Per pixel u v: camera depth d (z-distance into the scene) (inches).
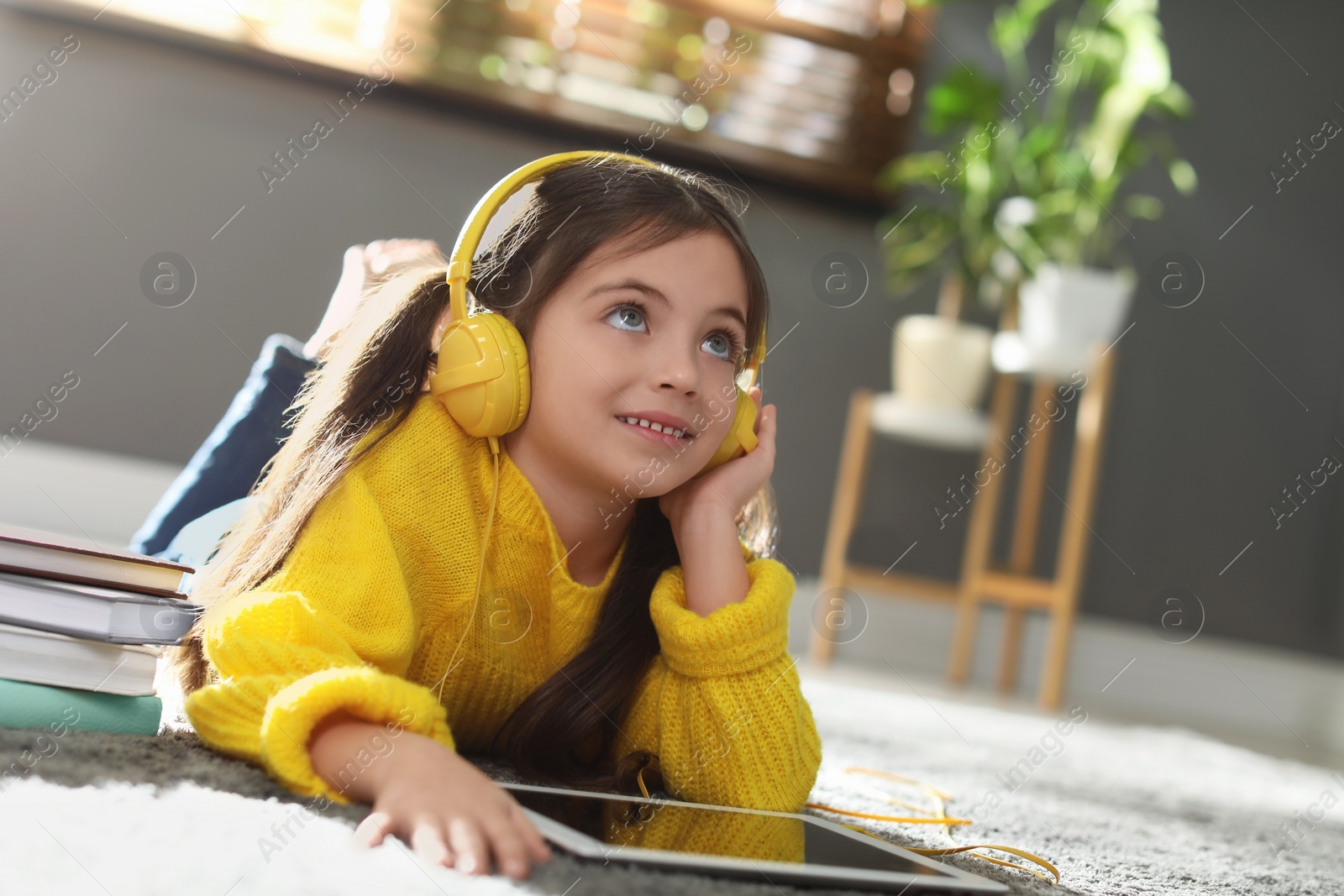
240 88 109.7
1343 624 130.6
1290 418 135.0
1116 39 121.1
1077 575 110.6
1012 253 114.3
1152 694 127.7
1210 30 134.4
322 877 18.1
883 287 127.3
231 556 32.4
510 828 20.6
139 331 105.6
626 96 122.5
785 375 124.6
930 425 111.4
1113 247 134.0
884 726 63.2
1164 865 32.8
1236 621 131.9
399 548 30.2
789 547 123.6
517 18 118.5
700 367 31.5
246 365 108.2
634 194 31.5
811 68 127.0
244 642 25.8
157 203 107.1
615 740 34.2
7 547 24.7
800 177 125.0
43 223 104.3
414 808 20.7
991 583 114.3
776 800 30.8
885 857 24.3
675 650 31.5
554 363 31.0
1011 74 130.5
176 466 105.6
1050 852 32.5
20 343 103.2
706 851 22.6
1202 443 133.6
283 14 112.0
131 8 106.3
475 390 30.6
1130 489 132.1
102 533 102.8
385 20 115.1
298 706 23.0
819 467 124.8
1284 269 135.7
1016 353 115.0
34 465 101.5
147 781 21.6
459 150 115.6
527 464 32.5
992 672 125.7
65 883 16.5
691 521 33.2
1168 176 134.6
